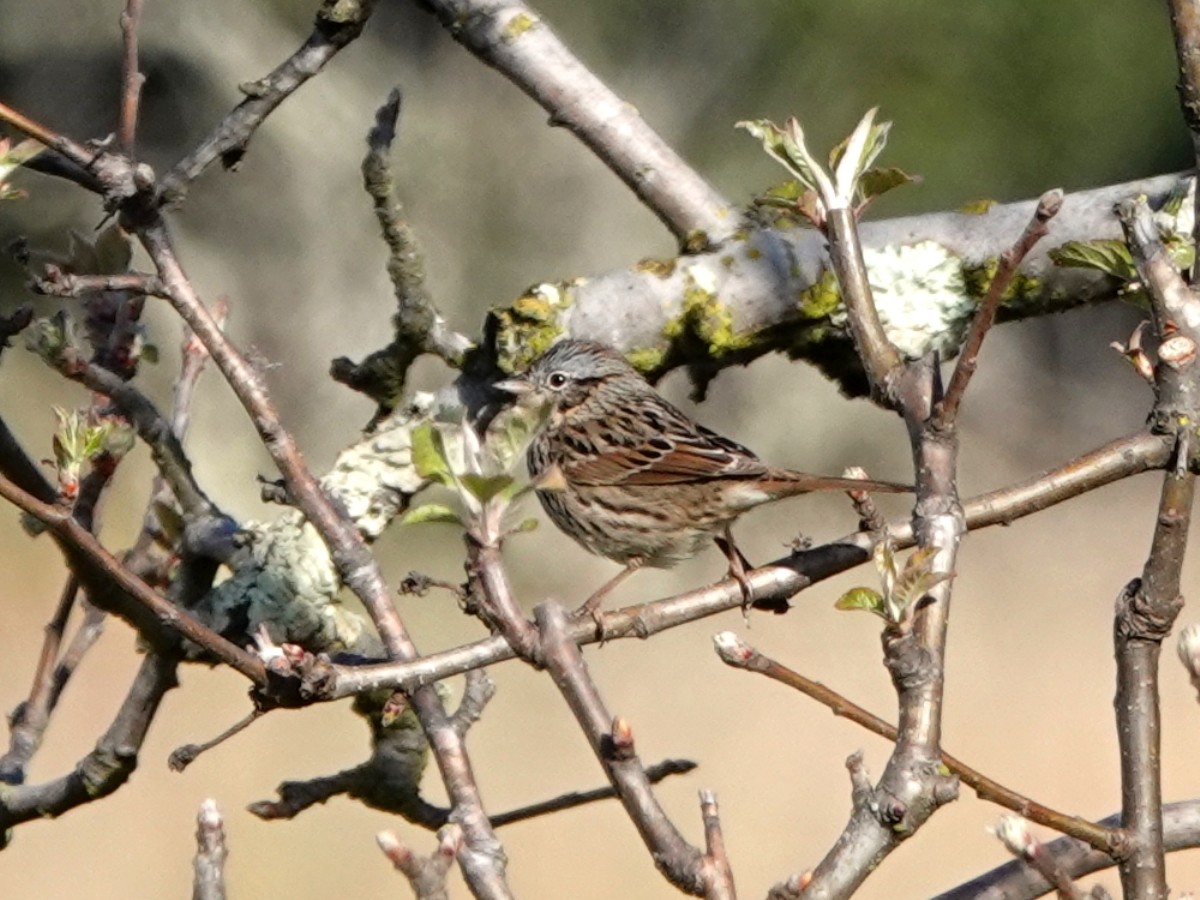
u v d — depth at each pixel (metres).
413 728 6.99
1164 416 4.91
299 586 7.13
